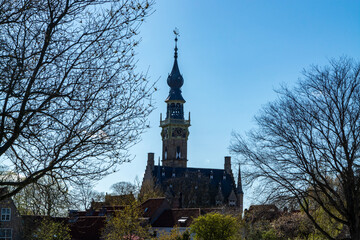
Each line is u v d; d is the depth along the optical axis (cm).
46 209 1792
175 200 15625
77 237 7950
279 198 3816
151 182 16600
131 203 7581
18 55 1623
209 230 6569
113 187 14038
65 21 1692
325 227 4688
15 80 1545
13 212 6831
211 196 17250
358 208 3634
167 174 17462
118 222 7194
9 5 1648
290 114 3856
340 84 3706
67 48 1661
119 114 1678
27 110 1555
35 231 4891
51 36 1650
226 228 6606
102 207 9394
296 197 3775
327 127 3738
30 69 1627
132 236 7450
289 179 3825
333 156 3684
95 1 1692
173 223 9219
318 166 3825
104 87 1666
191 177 16538
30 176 1563
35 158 1650
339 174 4025
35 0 1664
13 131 1580
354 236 3647
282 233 6372
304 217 6138
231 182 17950
